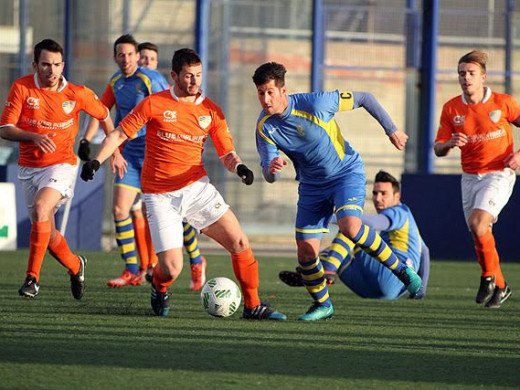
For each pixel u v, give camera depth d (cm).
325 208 2197
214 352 1700
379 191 2616
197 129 2086
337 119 5481
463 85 2584
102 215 4616
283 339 1872
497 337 1992
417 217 4556
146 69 2950
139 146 2908
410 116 5450
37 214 2284
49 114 2325
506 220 4478
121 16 5256
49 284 2900
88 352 1664
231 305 2159
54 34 5319
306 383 1447
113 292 2733
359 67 5419
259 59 5419
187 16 5328
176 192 2097
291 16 5447
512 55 5500
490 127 2581
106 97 2977
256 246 5312
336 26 5409
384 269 2667
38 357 1603
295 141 2103
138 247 3058
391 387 1435
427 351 1775
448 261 4462
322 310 2212
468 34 5497
